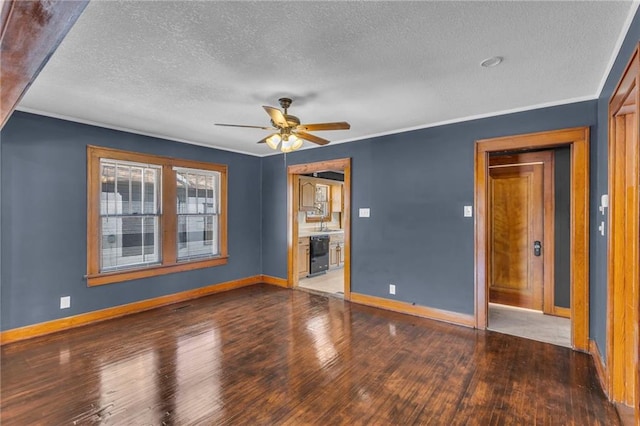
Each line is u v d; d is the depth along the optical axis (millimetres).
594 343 3002
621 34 2010
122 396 2410
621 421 2107
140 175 4480
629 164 2258
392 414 2213
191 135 4590
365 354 3100
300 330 3707
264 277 6105
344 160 4941
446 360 2977
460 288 3896
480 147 3738
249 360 2977
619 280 2293
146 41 2100
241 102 3242
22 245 3488
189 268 4996
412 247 4281
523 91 2982
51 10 947
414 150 4254
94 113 3594
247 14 1816
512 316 4191
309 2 1717
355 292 4836
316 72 2566
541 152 4336
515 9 1785
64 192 3775
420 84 2818
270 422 2131
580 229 3135
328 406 2301
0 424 2096
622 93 2002
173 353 3113
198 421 2141
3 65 1249
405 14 1830
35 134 3570
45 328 3621
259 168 6109
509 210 4602
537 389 2500
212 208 5395
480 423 2121
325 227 8055
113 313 4156
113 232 4215
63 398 2383
